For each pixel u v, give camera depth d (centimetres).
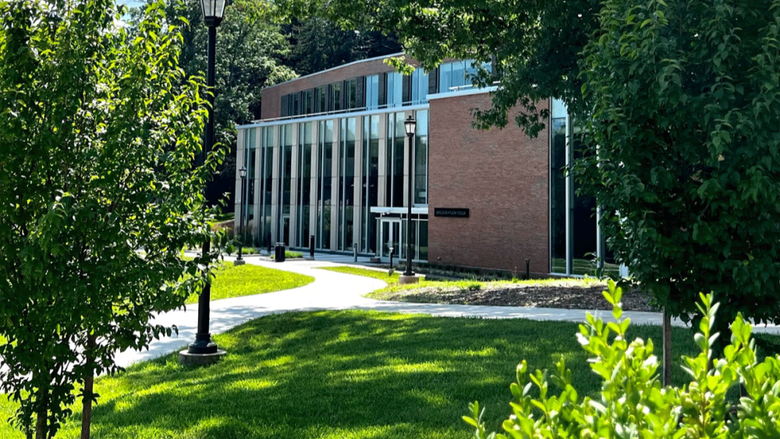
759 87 523
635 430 183
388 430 626
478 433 209
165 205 527
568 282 2127
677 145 548
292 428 652
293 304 1855
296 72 8006
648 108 532
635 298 1630
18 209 507
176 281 561
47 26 509
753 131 502
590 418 193
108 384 995
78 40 516
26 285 495
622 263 576
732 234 541
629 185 528
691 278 557
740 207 510
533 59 1709
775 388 184
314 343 1212
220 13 1087
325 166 4781
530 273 2983
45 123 509
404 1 1672
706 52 530
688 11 543
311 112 5559
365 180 4428
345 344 1148
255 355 1156
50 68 509
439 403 710
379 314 1476
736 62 539
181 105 582
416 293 1994
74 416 787
